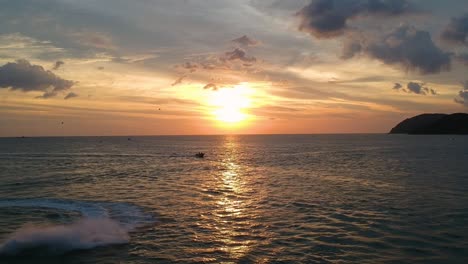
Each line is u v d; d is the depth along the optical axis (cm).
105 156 7506
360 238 1508
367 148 10231
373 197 2427
